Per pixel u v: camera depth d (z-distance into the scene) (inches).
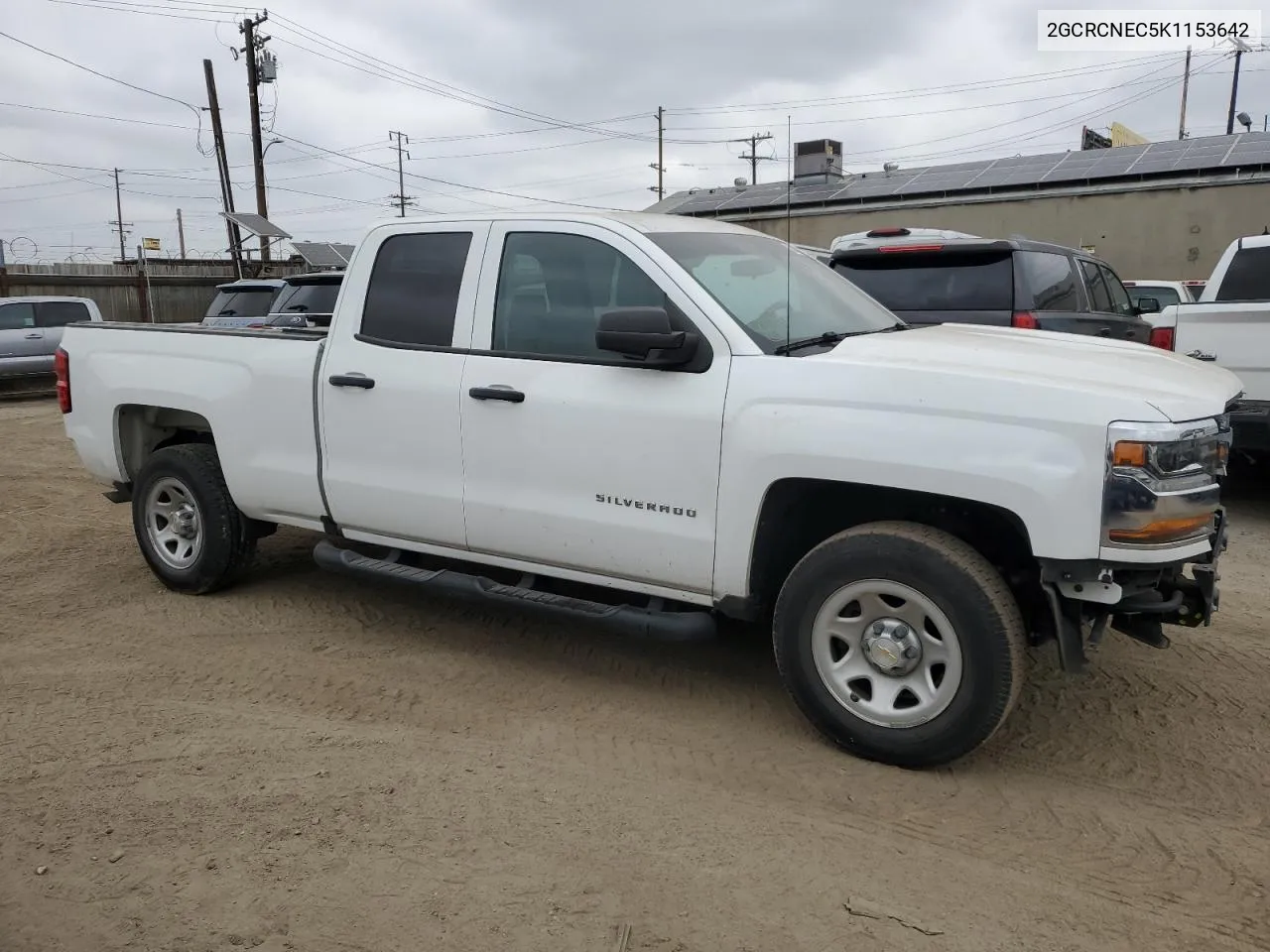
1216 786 136.3
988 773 140.1
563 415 157.1
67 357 227.6
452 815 127.7
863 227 914.1
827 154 997.2
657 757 144.8
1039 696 164.7
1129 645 186.2
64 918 108.3
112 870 116.8
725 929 105.6
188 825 125.6
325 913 108.5
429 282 175.8
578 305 160.9
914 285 303.6
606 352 157.0
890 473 132.5
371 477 180.2
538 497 161.8
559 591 196.7
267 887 113.2
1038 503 125.0
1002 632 129.4
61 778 137.9
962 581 130.3
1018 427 126.5
